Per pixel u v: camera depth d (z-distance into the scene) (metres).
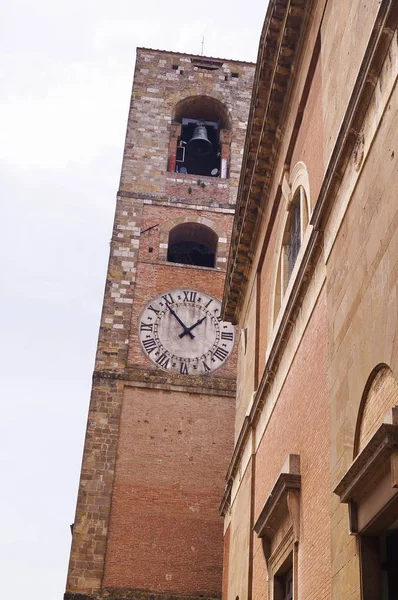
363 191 11.66
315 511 13.48
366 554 10.47
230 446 34.41
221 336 37.06
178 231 40.50
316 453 13.80
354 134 12.15
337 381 12.20
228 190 41.12
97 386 35.00
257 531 17.56
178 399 35.16
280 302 19.34
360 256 11.56
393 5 10.64
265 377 18.83
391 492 9.55
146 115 43.16
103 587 30.86
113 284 37.66
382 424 9.27
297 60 18.06
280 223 19.92
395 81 10.61
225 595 24.97
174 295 37.75
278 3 17.86
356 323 11.48
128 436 34.06
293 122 18.30
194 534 32.31
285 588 16.41
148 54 45.12
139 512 32.50
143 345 36.31
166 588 31.16
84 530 31.89
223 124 44.34
